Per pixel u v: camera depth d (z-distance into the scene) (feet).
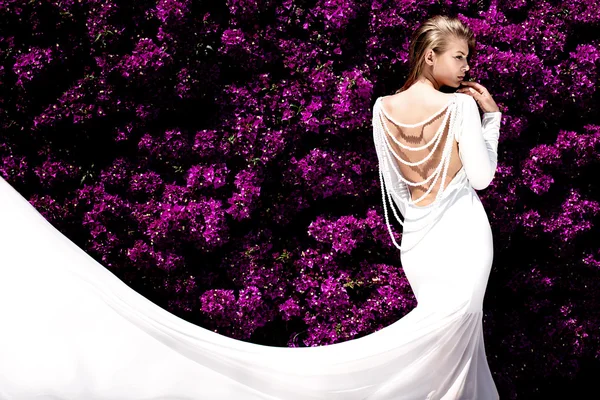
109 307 8.09
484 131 8.98
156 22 13.33
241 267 13.24
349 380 8.43
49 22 13.03
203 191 13.17
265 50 13.38
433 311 8.27
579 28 14.66
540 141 14.90
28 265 8.02
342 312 13.12
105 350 7.80
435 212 8.53
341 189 13.43
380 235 13.35
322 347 8.73
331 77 13.05
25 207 8.46
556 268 14.51
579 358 14.73
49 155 13.20
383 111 8.96
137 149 13.55
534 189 13.87
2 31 12.98
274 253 13.43
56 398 7.32
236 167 13.48
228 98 13.19
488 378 8.90
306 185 13.39
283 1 13.32
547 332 14.14
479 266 8.21
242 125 12.87
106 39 12.82
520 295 14.78
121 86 13.15
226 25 13.55
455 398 8.44
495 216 13.76
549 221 14.07
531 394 14.61
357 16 13.46
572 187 14.73
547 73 13.94
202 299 12.85
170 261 12.80
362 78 12.74
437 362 8.38
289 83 13.29
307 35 13.61
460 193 8.59
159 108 13.30
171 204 12.98
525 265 14.74
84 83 12.85
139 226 12.99
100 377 7.63
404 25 13.37
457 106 8.30
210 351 8.30
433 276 8.36
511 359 14.24
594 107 14.46
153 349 8.03
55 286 7.97
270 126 13.33
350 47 13.48
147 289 13.65
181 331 8.38
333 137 13.61
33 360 7.50
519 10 14.62
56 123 12.94
